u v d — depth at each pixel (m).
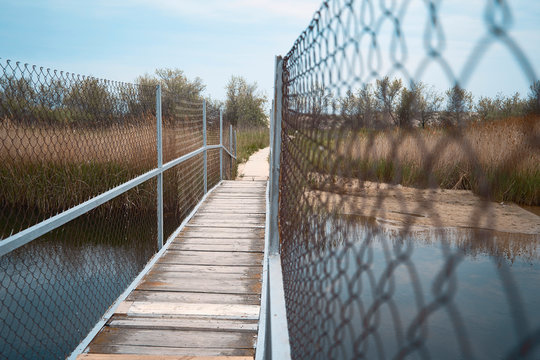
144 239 5.16
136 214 5.19
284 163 1.87
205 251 4.45
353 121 0.70
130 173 3.92
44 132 2.93
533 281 3.63
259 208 6.57
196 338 2.72
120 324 2.86
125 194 5.05
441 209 5.30
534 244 4.89
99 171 3.35
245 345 2.64
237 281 3.63
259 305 3.15
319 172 1.00
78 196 2.98
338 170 0.79
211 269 3.91
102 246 4.70
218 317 2.96
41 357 2.83
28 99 2.51
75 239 4.73
